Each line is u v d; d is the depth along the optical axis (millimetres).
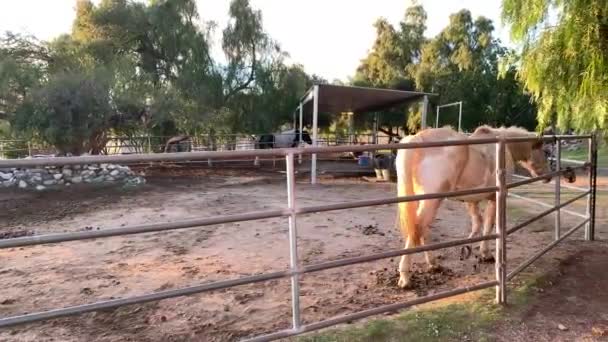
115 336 2895
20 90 14328
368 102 17094
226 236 5793
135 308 3350
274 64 21312
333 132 29141
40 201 8883
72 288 3846
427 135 3705
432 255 4070
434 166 3574
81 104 13969
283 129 25578
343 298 3473
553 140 4250
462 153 3678
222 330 2949
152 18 19000
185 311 3289
